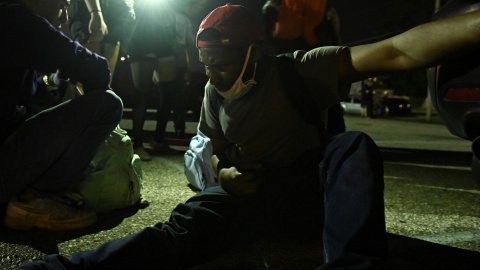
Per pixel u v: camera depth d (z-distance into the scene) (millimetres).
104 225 2250
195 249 1594
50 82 2400
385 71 1409
